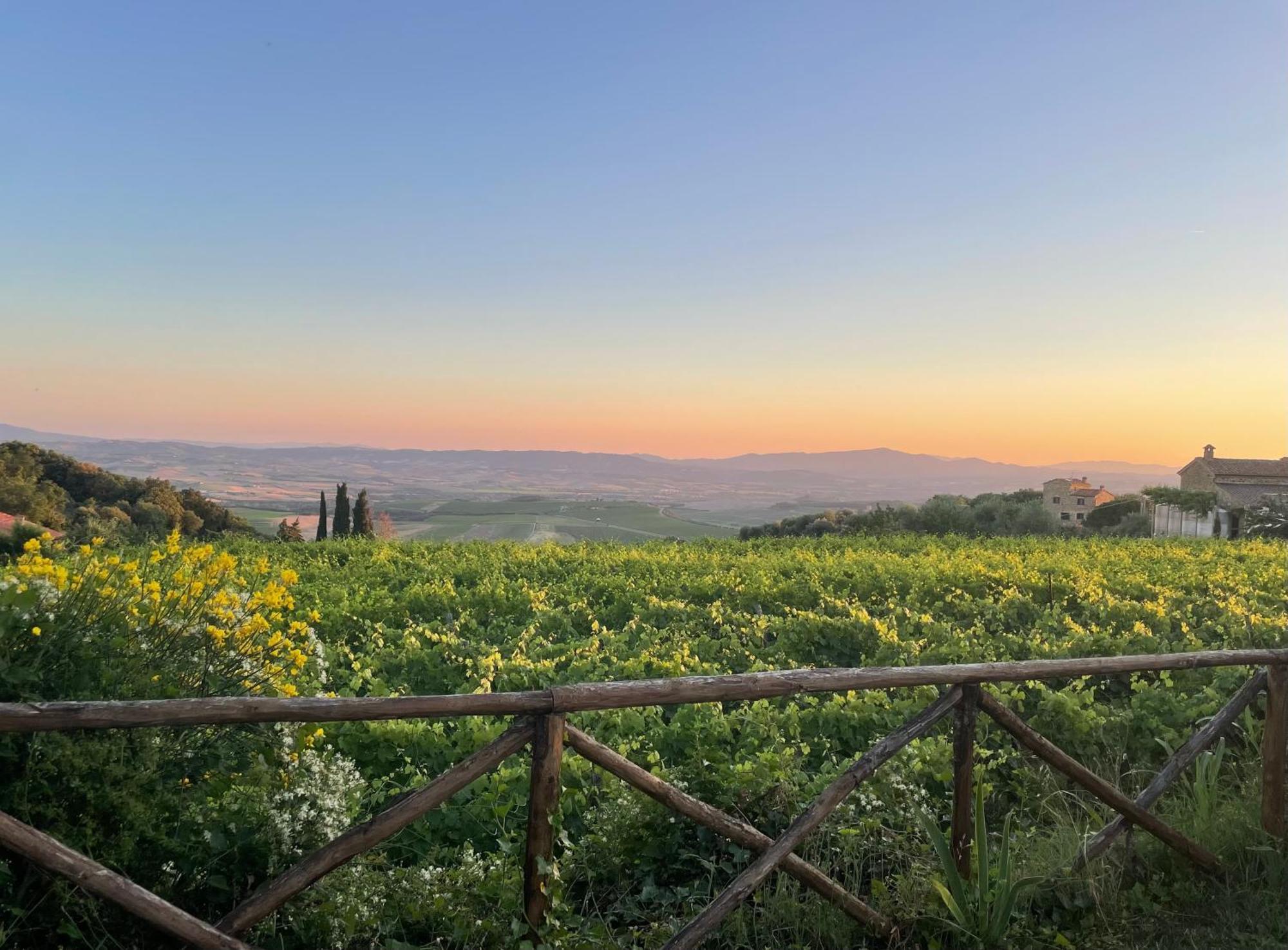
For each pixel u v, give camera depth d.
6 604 3.20
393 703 2.79
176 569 4.69
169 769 3.39
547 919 3.18
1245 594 14.98
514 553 22.83
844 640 11.48
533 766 3.12
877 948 3.86
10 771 2.95
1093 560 21.34
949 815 5.13
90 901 2.91
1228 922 3.99
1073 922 4.09
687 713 6.67
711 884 4.34
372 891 3.62
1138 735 7.09
